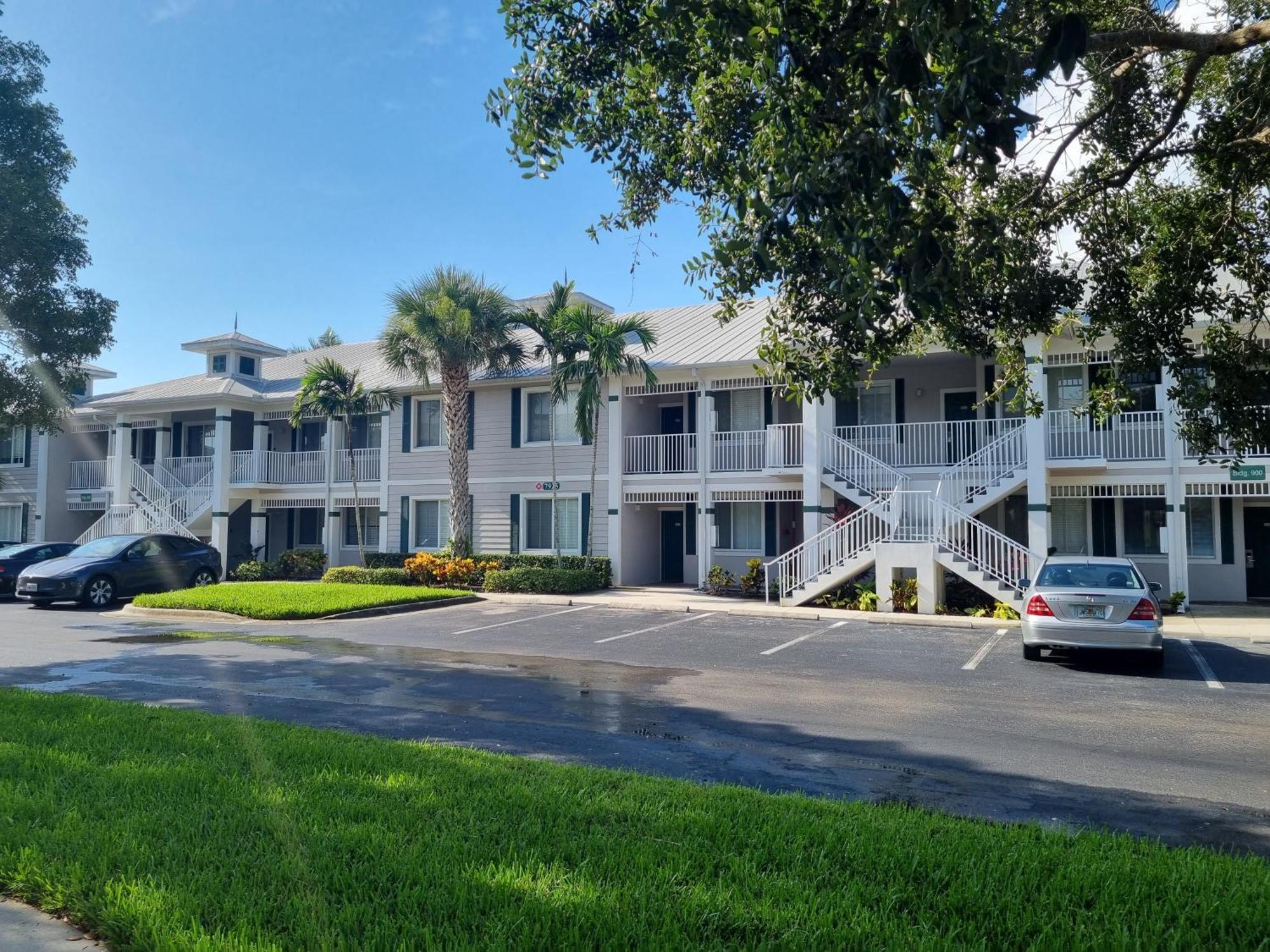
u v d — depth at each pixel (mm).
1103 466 19141
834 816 5457
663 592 23375
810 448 21578
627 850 4738
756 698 10195
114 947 3824
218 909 3992
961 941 3812
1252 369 8688
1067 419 20531
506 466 26500
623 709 9562
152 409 30094
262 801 5512
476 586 24188
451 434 25094
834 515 22047
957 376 23016
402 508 27906
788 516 25219
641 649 14211
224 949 3605
